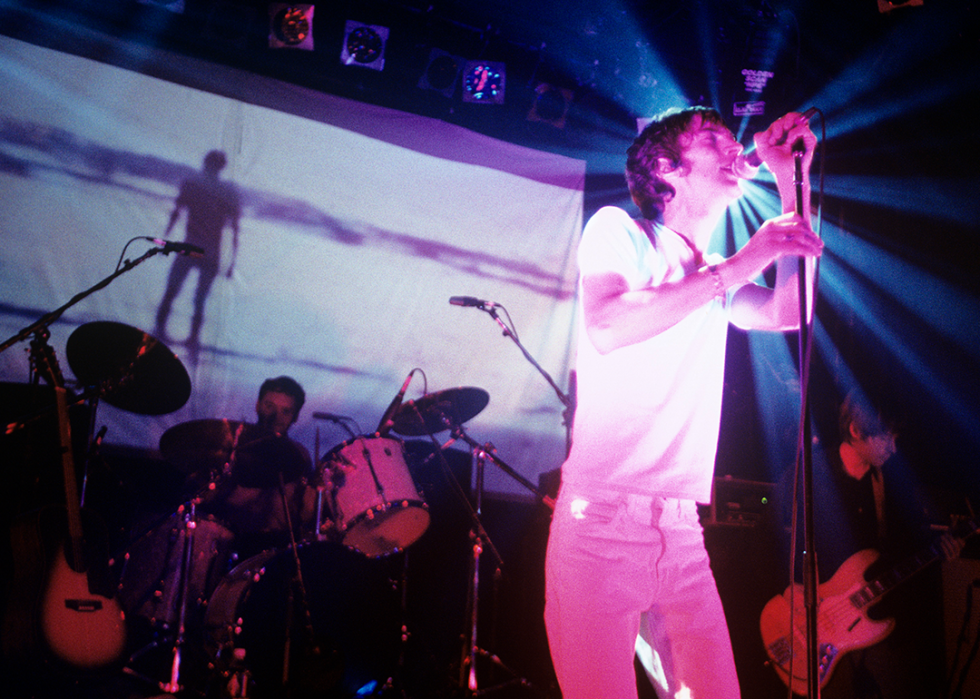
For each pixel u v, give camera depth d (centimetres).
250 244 431
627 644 139
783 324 174
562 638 142
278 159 444
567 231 512
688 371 154
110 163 406
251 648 335
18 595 332
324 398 438
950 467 448
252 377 424
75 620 331
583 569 141
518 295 491
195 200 422
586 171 529
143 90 419
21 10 397
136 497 409
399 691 394
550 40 502
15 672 328
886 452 368
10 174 385
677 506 146
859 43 487
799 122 159
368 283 454
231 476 387
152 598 354
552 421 488
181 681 367
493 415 476
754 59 497
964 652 353
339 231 452
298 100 455
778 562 376
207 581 368
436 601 452
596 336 140
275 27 448
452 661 425
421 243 470
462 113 507
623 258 147
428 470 466
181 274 415
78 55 407
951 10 451
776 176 161
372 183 464
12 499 383
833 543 368
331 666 348
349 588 354
